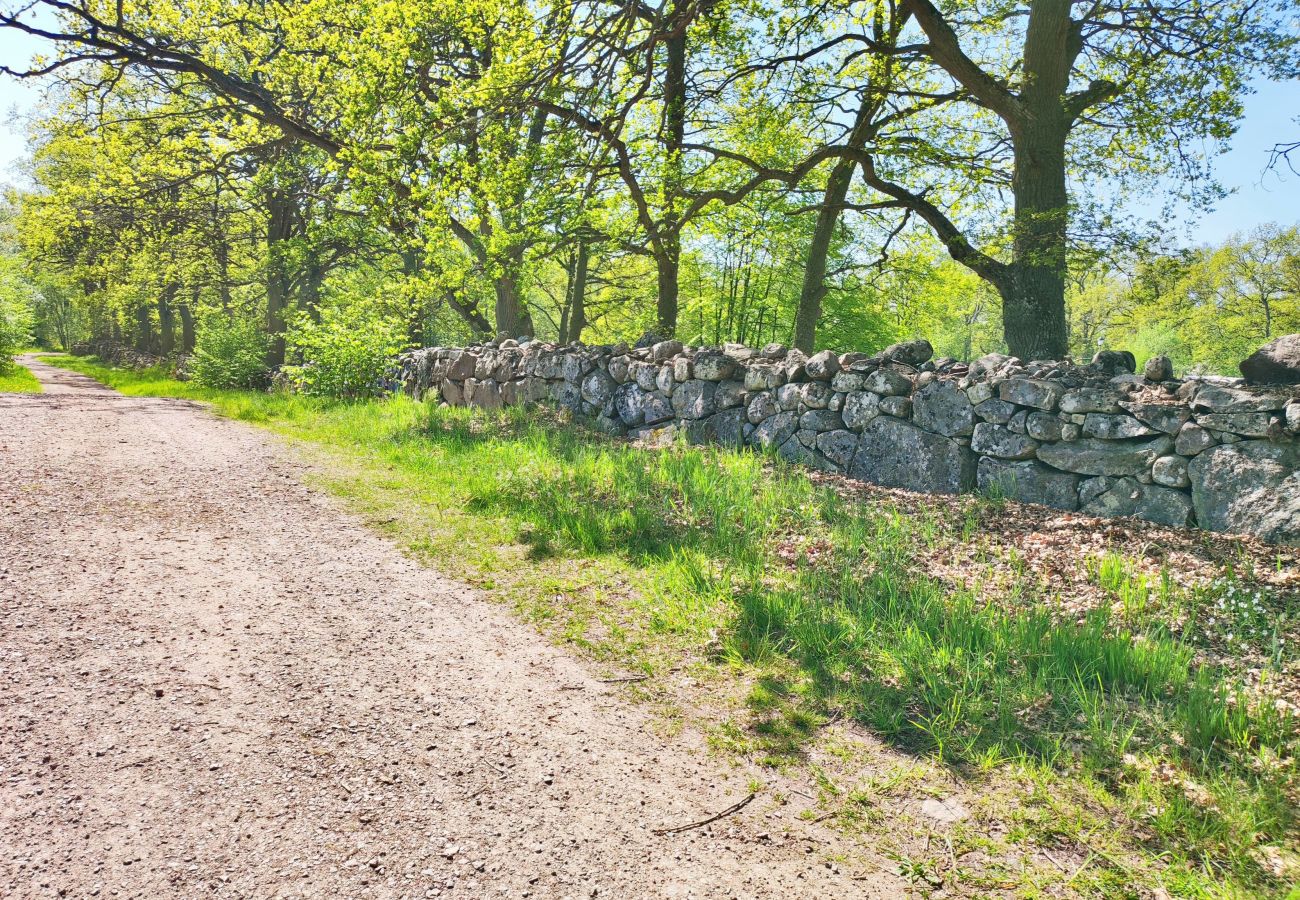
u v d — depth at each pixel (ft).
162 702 9.37
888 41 40.40
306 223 68.90
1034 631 11.42
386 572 14.74
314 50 52.70
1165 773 8.32
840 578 14.29
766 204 45.78
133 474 21.48
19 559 13.87
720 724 9.59
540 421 29.89
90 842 6.84
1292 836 7.31
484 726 9.30
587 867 6.88
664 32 34.06
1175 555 14.21
